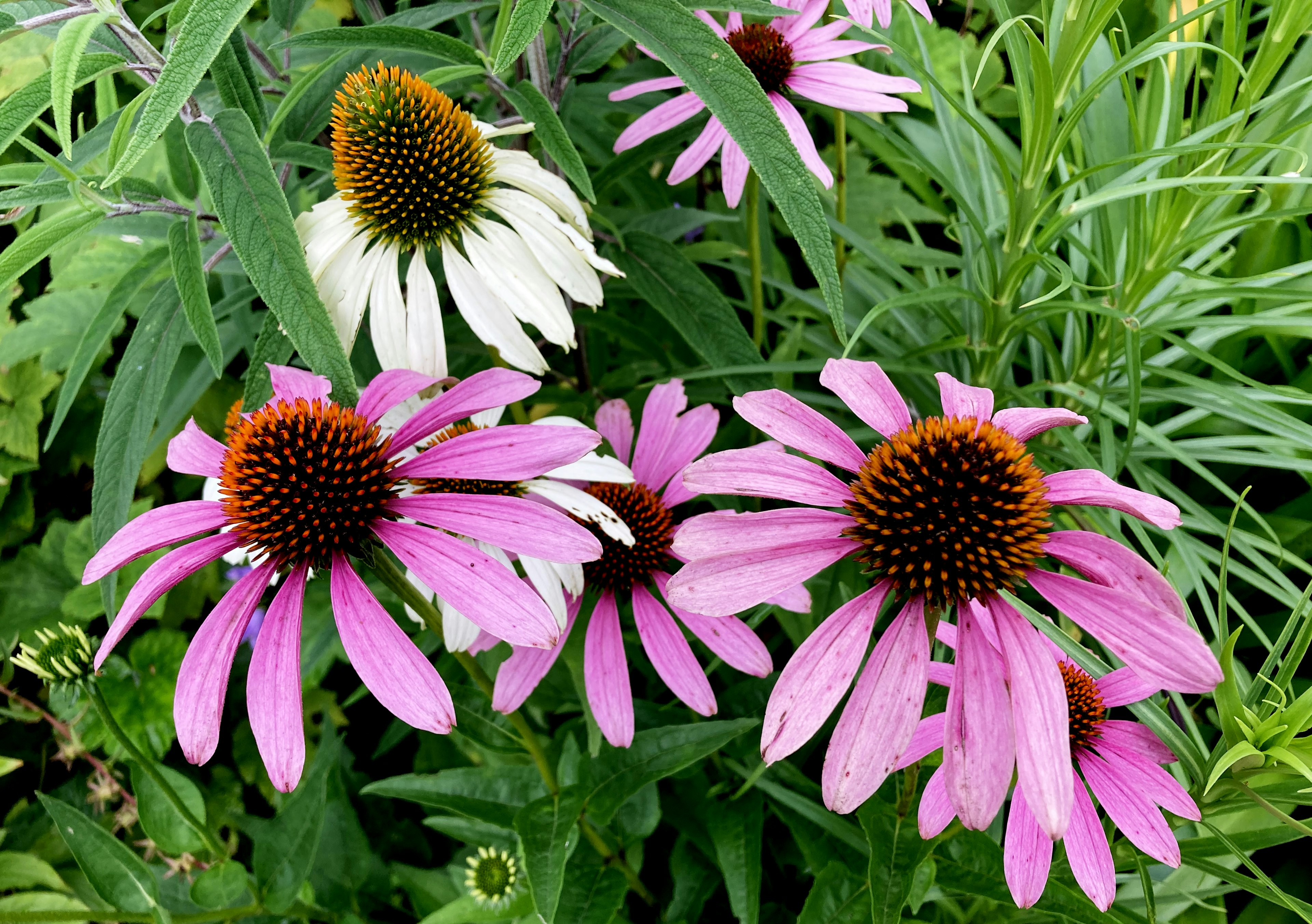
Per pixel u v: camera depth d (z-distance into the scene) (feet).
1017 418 1.15
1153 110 1.50
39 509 1.89
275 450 1.13
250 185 1.14
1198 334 1.55
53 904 1.51
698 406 1.53
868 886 1.26
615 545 1.31
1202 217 1.45
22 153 1.69
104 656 1.11
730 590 1.08
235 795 1.73
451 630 1.22
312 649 1.53
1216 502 1.63
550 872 1.23
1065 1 1.37
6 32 1.17
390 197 1.26
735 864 1.35
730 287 1.95
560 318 1.27
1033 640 1.05
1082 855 1.13
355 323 1.28
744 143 1.12
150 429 1.25
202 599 1.77
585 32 1.37
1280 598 1.34
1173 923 1.41
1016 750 1.03
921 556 1.08
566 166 1.28
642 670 1.50
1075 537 1.07
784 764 1.37
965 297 1.34
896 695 1.07
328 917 1.51
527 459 1.15
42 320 1.70
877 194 2.00
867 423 1.12
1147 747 1.18
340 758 1.70
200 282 1.22
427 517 1.15
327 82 1.41
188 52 1.06
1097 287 1.33
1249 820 1.35
